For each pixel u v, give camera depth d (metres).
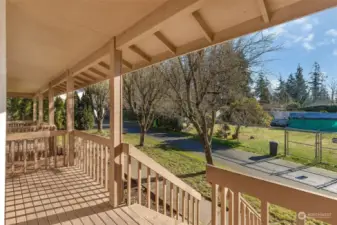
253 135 10.07
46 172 4.45
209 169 1.61
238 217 1.42
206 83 7.34
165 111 10.41
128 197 3.04
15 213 2.78
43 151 5.82
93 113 18.22
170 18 2.18
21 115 15.89
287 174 6.42
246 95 8.05
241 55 7.32
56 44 3.51
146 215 2.79
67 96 5.11
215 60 7.22
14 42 3.49
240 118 8.10
